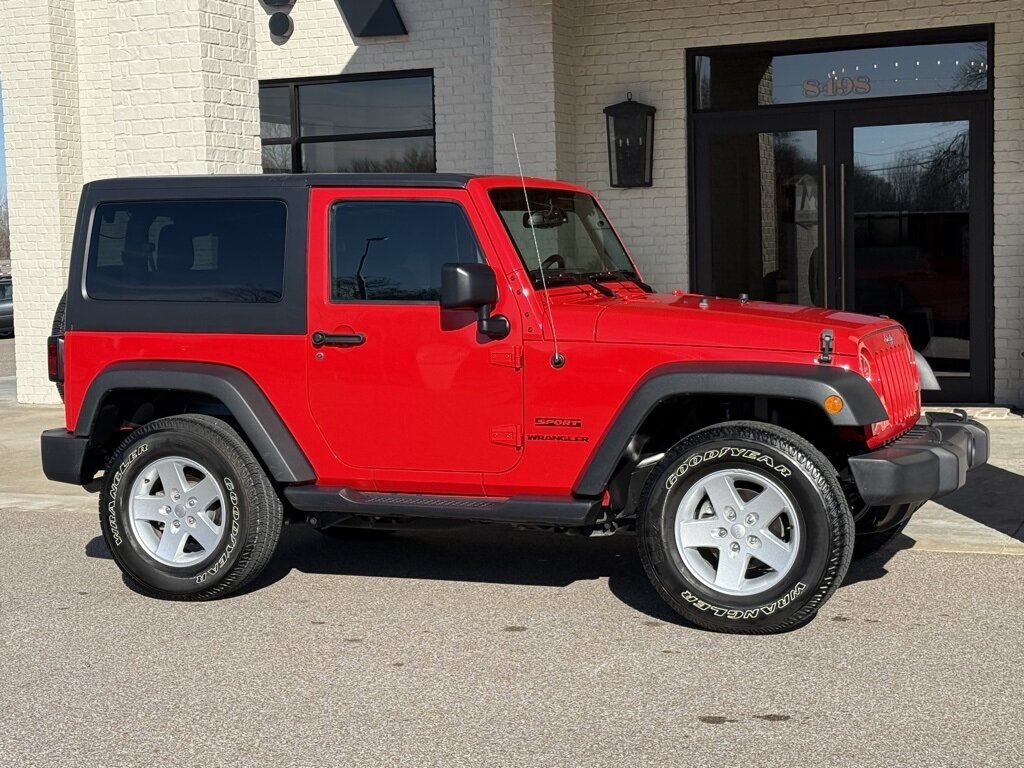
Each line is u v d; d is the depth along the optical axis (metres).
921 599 5.83
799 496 5.18
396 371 5.83
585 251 6.38
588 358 5.55
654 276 11.72
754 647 5.20
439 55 12.40
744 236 11.54
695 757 4.08
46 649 5.40
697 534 5.40
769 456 5.21
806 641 5.26
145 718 4.56
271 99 13.08
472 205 5.73
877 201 11.10
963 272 10.89
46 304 13.24
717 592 5.34
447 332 5.75
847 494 5.86
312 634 5.55
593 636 5.42
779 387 5.22
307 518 6.28
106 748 4.29
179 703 4.71
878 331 5.62
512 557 6.91
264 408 5.98
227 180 6.12
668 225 11.64
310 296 5.93
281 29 12.80
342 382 5.90
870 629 5.40
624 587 6.23
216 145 9.71
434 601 6.04
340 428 5.93
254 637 5.52
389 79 12.71
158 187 6.22
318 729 4.41
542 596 6.09
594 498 5.64
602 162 11.80
